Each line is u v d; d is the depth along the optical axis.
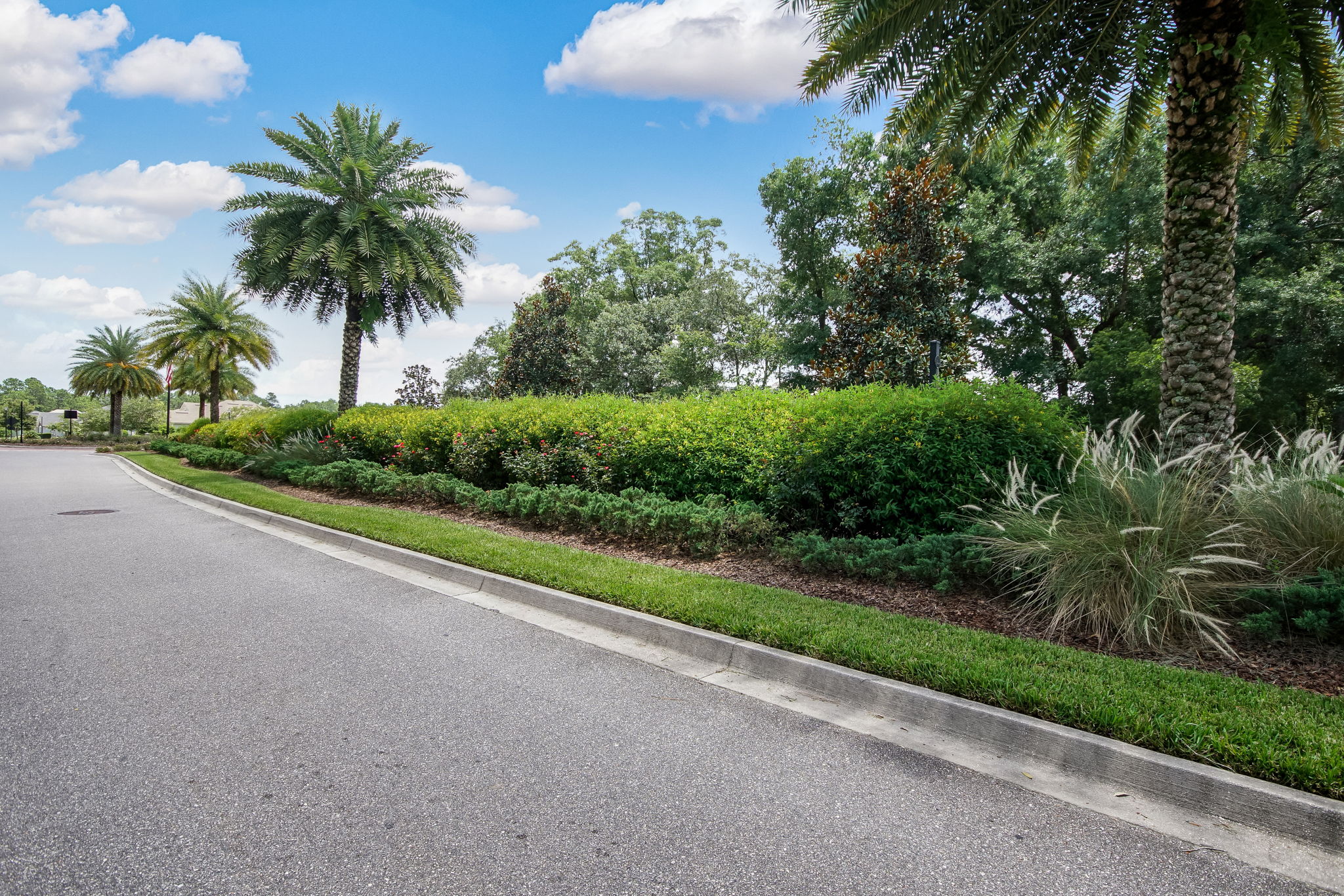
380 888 2.40
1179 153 6.49
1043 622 5.32
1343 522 5.34
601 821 2.84
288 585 7.01
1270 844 2.73
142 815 2.84
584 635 5.39
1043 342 25.64
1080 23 8.30
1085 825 2.84
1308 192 20.44
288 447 19.97
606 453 10.66
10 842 2.64
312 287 22.34
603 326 34.75
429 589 6.85
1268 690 3.83
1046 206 24.58
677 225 50.19
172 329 40.84
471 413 14.67
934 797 3.04
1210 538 5.34
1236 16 6.13
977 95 9.10
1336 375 19.53
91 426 66.94
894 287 14.36
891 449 7.44
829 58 8.65
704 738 3.61
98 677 4.40
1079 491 6.25
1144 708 3.54
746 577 6.81
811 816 2.88
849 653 4.38
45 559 8.34
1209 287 6.36
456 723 3.77
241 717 3.82
